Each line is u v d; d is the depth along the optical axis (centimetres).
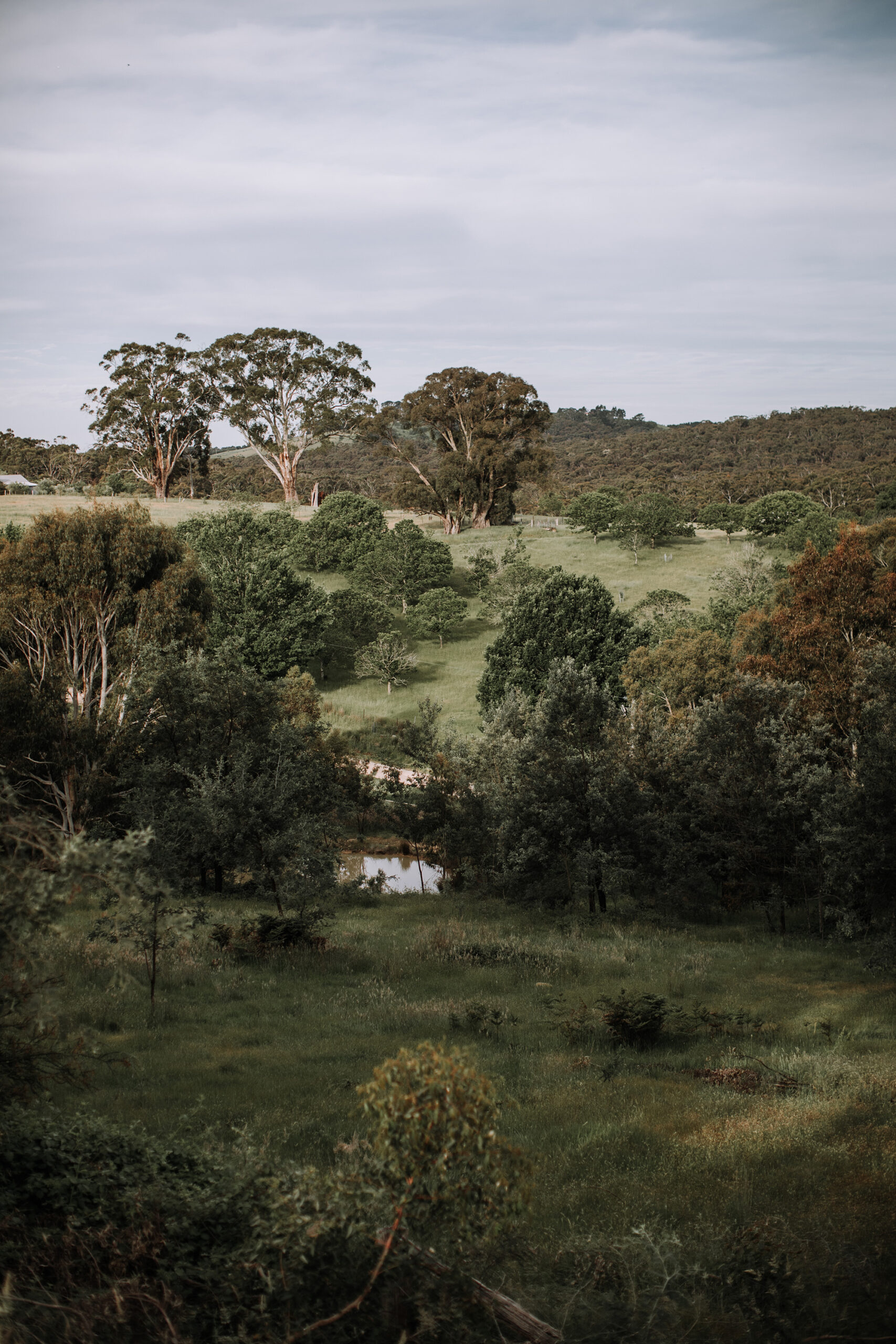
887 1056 1181
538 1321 461
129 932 1348
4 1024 620
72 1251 502
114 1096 954
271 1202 495
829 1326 504
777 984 1698
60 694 3048
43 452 16650
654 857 2511
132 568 3447
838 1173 772
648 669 4631
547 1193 733
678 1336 486
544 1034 1344
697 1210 704
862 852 1939
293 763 2270
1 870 502
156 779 2306
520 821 2594
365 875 3284
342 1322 443
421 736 3553
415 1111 473
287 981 1639
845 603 2877
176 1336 418
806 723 2650
